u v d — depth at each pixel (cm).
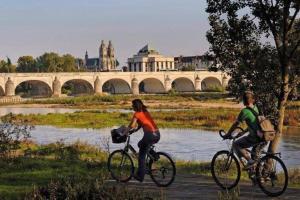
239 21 2153
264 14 2091
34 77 16688
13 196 1377
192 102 13062
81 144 3391
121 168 1670
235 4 2116
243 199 1334
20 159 2261
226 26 2183
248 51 2156
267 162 1384
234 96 2209
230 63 2202
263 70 2150
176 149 3959
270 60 2156
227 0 2123
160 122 6606
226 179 1488
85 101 14475
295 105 7769
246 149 1423
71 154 2773
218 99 14162
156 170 1567
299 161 3167
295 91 2183
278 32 2141
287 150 3744
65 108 12012
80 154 2864
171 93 18288
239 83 2189
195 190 1499
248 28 2152
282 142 4288
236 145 1431
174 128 5906
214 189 1513
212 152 3756
